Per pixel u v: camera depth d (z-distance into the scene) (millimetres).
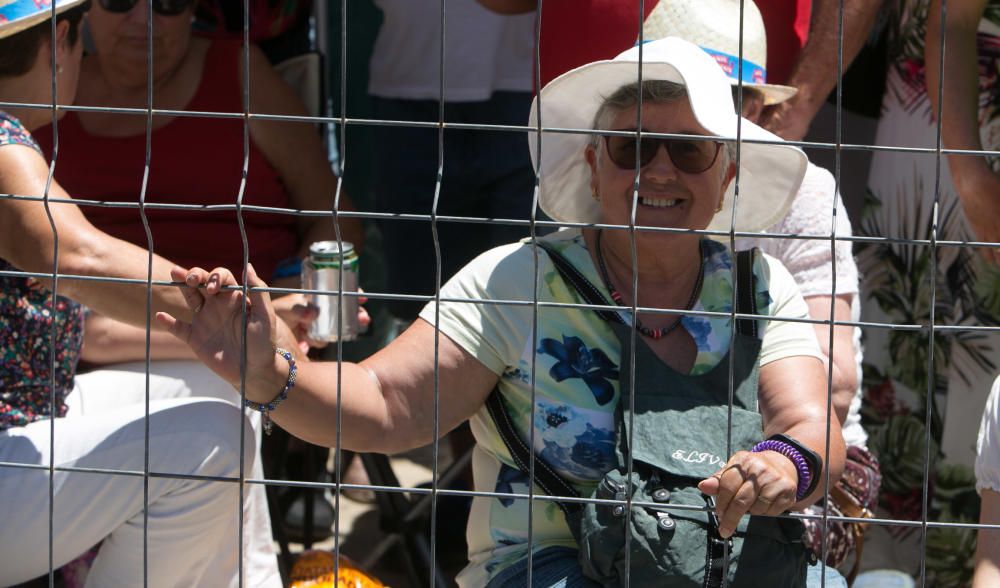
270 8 4777
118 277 2809
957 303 4176
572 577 2535
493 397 2715
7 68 3025
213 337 2414
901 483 4398
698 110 2551
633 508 2406
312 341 3482
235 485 2971
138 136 4273
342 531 4879
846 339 3205
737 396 2578
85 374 3633
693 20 3162
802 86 3766
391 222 5422
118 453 2855
